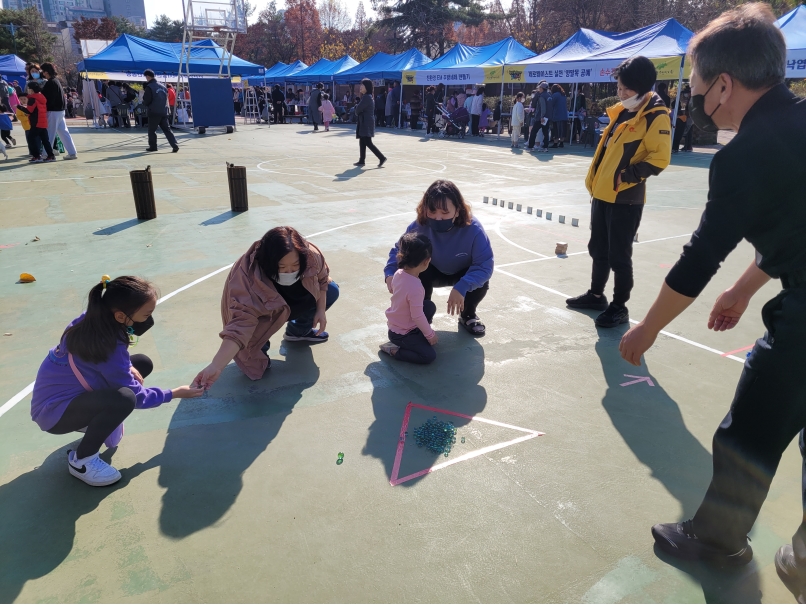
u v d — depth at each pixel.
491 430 3.04
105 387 2.56
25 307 4.49
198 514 2.40
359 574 2.10
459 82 21.95
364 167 12.80
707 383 3.57
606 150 4.21
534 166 13.52
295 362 3.77
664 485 2.63
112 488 2.55
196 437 2.94
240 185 7.79
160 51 22.95
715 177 1.81
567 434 3.02
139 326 2.60
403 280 3.60
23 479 2.60
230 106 21.22
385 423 3.09
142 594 2.01
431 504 2.48
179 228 6.97
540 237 6.97
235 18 20.58
